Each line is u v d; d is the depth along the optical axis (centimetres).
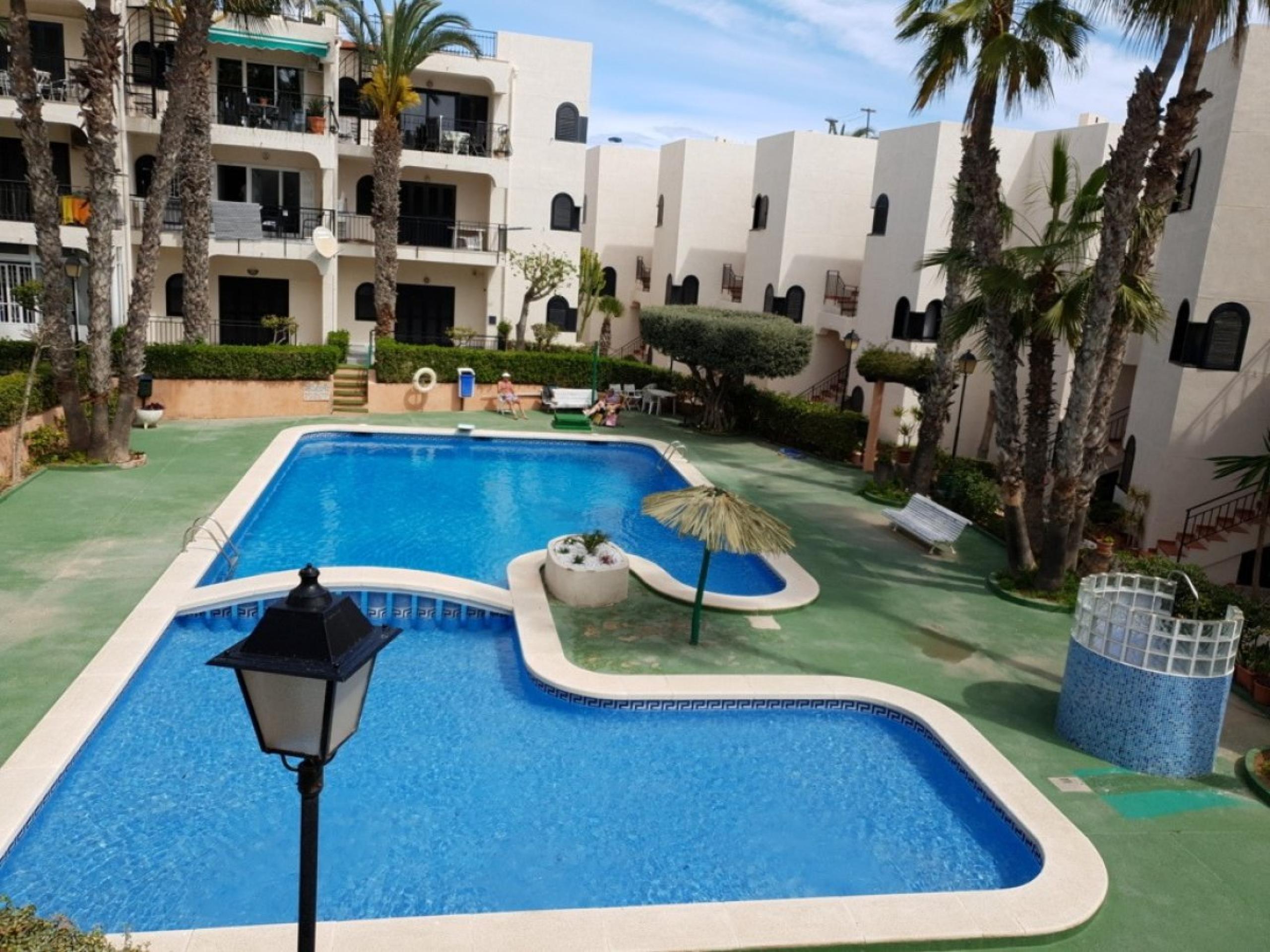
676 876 756
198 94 2262
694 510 1099
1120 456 2227
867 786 904
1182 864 779
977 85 1355
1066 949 673
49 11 2431
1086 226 1298
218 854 741
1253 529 1678
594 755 923
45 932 481
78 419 1762
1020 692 1088
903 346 2711
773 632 1213
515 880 736
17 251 2498
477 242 3147
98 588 1181
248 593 1166
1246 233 1680
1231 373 1716
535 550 1566
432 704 1004
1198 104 1216
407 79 2583
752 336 2344
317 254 2656
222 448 2031
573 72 3130
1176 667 907
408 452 2294
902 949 661
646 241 4238
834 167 3162
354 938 626
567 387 2888
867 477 2200
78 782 818
